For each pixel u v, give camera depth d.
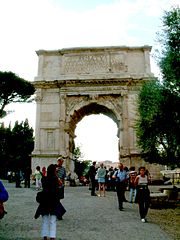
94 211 19.64
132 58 54.59
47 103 54.12
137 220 16.97
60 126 52.72
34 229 13.82
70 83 53.69
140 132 35.00
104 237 12.61
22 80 52.34
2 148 81.38
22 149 82.19
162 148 37.19
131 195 25.42
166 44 23.95
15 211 18.75
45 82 54.16
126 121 52.06
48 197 11.11
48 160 51.53
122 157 50.78
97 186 37.44
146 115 30.70
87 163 101.38
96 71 53.94
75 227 14.55
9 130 83.12
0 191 9.67
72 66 54.62
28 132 84.81
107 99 53.53
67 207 21.16
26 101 54.69
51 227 11.02
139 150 50.72
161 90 24.33
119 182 20.94
